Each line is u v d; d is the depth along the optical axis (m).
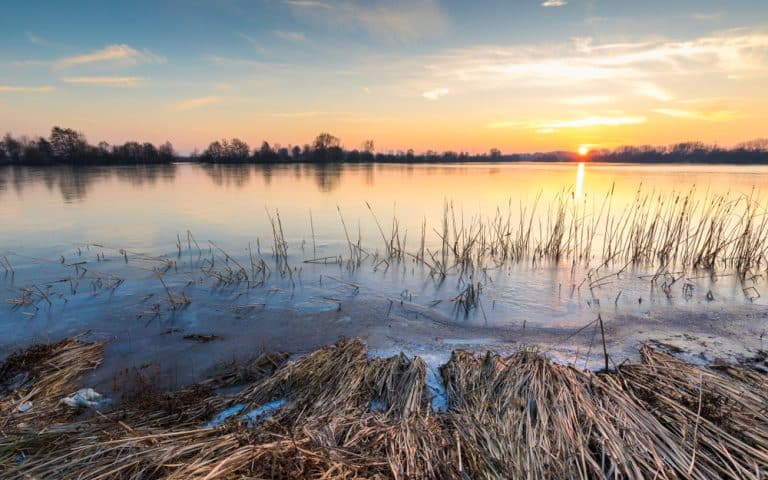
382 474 3.92
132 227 17.16
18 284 10.04
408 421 4.74
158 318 8.22
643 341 7.23
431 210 21.97
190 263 12.09
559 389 5.11
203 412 5.04
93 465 3.81
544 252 13.52
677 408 4.82
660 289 10.06
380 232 16.72
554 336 7.54
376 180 42.72
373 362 6.18
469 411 4.91
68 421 4.96
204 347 7.05
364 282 10.68
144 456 3.89
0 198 25.55
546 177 46.34
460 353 6.46
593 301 9.30
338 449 4.16
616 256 13.16
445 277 11.15
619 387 5.28
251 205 23.53
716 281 10.63
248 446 3.98
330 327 7.92
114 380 5.98
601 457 4.16
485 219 19.38
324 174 53.66
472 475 3.95
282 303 9.13
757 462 3.99
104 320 8.08
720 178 40.03
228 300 9.24
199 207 22.64
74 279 10.37
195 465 3.71
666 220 18.38
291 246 14.40
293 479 3.67
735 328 7.75
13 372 6.02
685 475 3.86
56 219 18.64
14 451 4.08
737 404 4.98
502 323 8.15
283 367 6.08
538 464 4.02
